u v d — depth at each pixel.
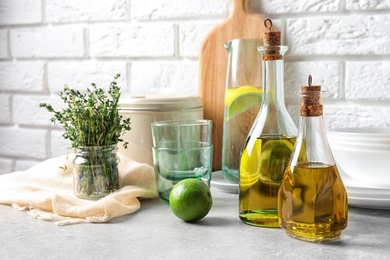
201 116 1.45
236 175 1.31
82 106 1.20
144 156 1.37
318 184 0.92
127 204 1.16
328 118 1.39
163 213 1.15
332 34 1.35
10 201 1.18
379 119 1.33
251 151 1.04
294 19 1.39
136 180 1.27
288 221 0.95
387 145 1.10
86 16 1.67
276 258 0.88
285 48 1.04
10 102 1.83
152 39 1.58
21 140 1.82
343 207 0.94
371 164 1.12
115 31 1.63
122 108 1.36
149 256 0.90
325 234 0.94
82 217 1.10
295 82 1.41
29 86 1.78
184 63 1.54
